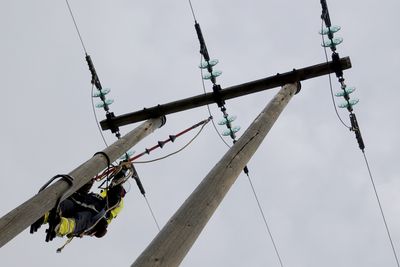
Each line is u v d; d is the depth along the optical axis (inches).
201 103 520.1
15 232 331.3
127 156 525.3
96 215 393.1
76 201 384.2
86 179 398.9
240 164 312.5
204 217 251.9
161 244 224.1
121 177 433.1
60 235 360.8
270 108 405.4
